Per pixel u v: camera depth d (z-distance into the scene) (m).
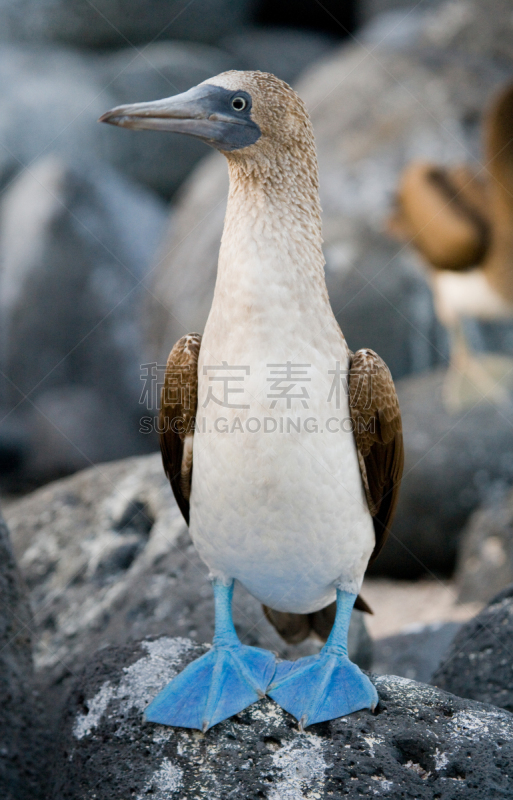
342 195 13.79
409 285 12.87
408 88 14.34
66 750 3.84
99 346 15.88
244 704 3.79
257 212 3.82
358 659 5.90
